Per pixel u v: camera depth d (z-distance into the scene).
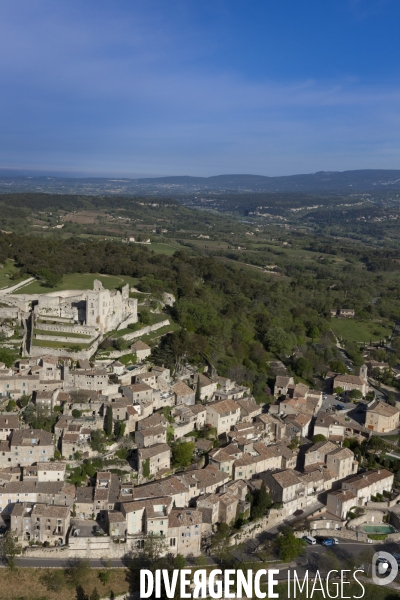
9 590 149.75
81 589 152.75
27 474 173.50
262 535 180.50
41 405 193.12
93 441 184.25
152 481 183.62
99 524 167.75
